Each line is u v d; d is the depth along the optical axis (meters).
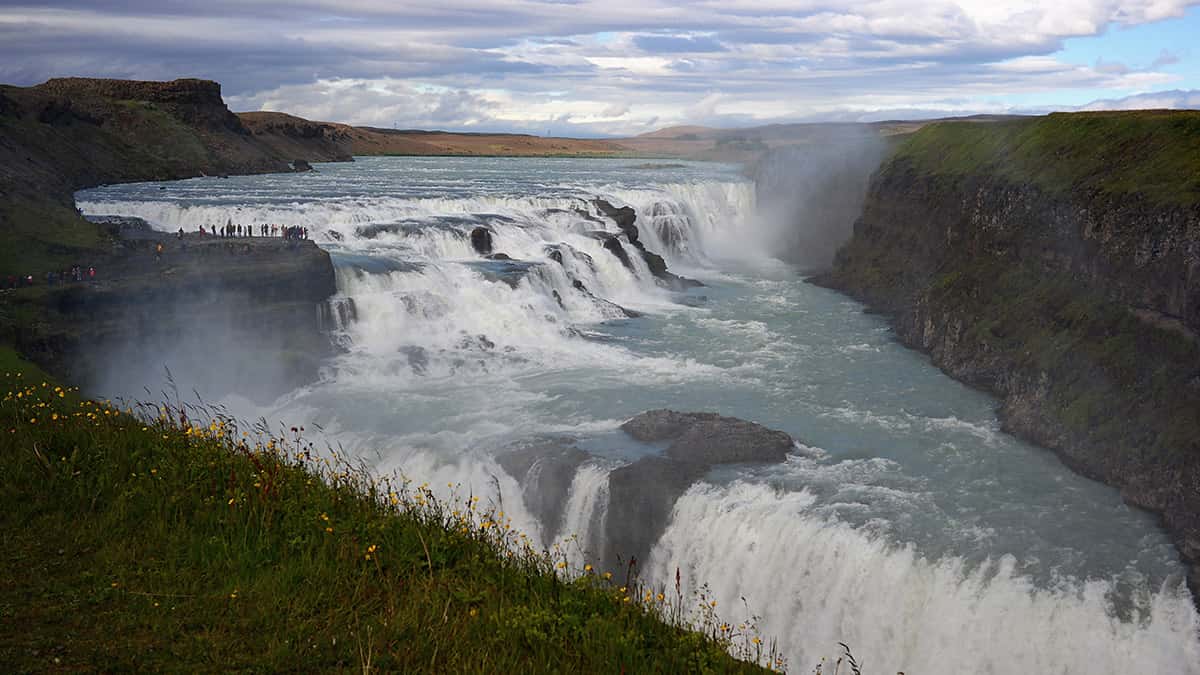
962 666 21.25
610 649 12.21
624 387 35.69
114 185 81.69
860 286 55.09
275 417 31.98
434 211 61.69
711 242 77.94
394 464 28.42
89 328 32.38
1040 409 31.22
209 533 13.92
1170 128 36.53
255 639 11.50
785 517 24.08
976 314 39.47
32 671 10.41
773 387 36.00
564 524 26.58
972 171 47.97
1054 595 20.98
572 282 50.50
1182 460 25.11
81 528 13.76
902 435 30.70
